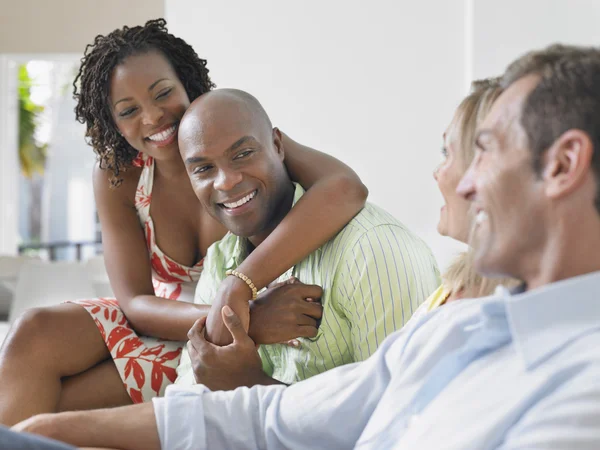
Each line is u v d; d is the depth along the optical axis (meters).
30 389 1.71
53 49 6.86
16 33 6.84
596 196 0.79
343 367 1.16
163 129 1.92
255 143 1.59
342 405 1.11
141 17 6.82
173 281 2.10
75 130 10.41
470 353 0.90
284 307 1.56
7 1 6.83
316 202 1.59
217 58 4.06
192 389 1.20
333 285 1.57
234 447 1.16
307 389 1.15
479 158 0.88
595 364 0.75
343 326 1.58
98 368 1.85
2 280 4.40
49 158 10.54
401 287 1.51
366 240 1.54
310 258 1.64
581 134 0.79
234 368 1.53
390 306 1.51
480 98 1.20
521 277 0.87
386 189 3.97
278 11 4.01
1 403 1.68
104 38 1.93
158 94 1.90
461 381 0.89
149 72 1.89
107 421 1.15
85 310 1.87
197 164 1.59
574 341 0.79
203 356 1.54
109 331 1.86
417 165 3.94
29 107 10.16
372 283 1.51
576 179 0.79
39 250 10.59
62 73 10.20
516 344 0.81
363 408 1.10
